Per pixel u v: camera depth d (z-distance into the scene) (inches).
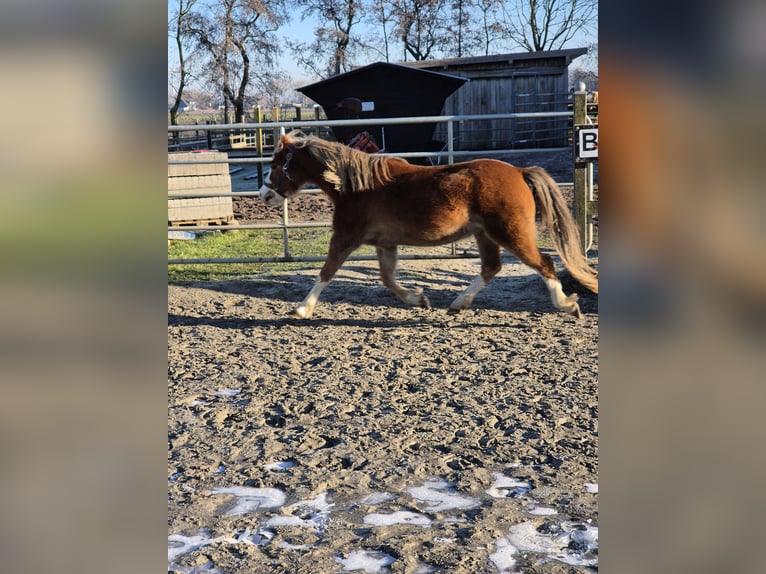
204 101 1127.0
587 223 244.1
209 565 85.6
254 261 281.0
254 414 140.4
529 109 813.9
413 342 192.5
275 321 219.6
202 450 122.7
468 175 197.2
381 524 95.1
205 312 233.1
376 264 289.9
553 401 142.3
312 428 131.6
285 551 88.4
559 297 203.3
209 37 962.1
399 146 616.4
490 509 97.9
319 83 613.3
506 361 171.9
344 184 205.3
